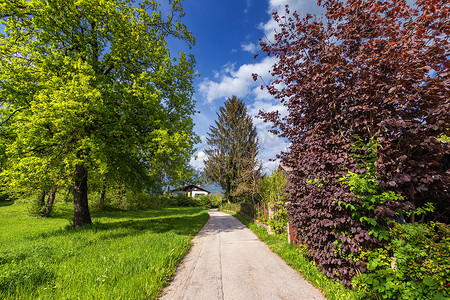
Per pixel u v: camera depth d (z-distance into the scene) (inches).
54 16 373.1
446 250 80.6
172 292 142.6
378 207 103.7
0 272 142.5
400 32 109.7
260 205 476.1
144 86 416.5
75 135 351.6
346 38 139.3
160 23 487.5
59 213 768.3
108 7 373.1
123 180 485.4
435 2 91.7
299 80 170.4
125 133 407.8
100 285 137.8
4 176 323.3
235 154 1168.2
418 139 102.8
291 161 187.0
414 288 85.6
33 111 304.0
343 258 130.3
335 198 126.2
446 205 113.3
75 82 309.9
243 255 233.8
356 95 129.8
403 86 105.1
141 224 475.2
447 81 96.7
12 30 360.8
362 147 123.3
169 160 432.5
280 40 174.4
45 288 129.6
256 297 133.0
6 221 569.9
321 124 145.6
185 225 476.4
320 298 129.1
